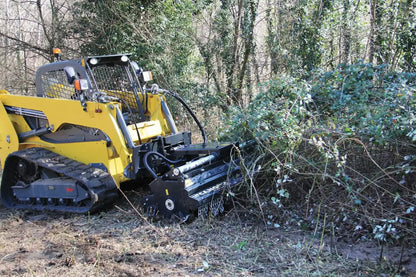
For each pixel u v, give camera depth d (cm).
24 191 604
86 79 561
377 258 384
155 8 1102
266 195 514
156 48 1062
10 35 1280
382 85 573
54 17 1165
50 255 440
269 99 557
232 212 504
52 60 1173
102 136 554
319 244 419
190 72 1127
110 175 549
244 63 1099
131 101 627
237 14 1150
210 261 398
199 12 1184
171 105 1036
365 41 1013
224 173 521
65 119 572
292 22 1019
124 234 479
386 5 958
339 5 1042
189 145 591
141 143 575
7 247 466
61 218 552
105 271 393
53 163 566
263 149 517
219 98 1031
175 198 488
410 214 424
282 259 392
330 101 570
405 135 455
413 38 893
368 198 447
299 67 975
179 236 459
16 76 1230
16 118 625
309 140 455
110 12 1087
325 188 479
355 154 483
